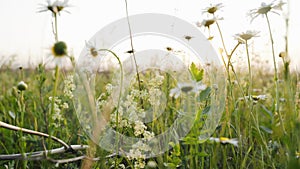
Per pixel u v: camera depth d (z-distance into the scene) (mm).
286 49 513
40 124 814
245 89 788
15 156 626
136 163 619
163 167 638
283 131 574
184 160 670
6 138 790
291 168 452
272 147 663
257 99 714
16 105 764
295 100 647
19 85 709
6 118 840
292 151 501
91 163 616
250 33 644
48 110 806
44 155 545
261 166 652
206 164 684
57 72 526
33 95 953
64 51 500
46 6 554
